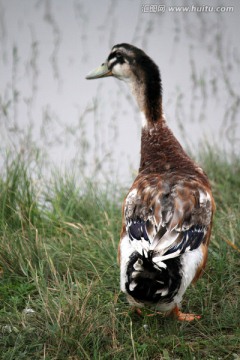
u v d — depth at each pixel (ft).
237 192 42.70
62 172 45.16
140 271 25.86
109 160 51.72
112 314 28.45
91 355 26.99
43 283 31.01
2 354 26.55
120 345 27.40
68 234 37.45
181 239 27.43
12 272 33.19
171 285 26.21
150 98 34.96
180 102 61.21
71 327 27.25
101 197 42.63
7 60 68.18
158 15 77.82
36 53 69.67
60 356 26.53
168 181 29.53
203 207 28.96
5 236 34.65
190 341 28.40
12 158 42.60
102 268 33.96
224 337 28.04
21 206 38.70
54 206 40.45
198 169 32.09
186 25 75.82
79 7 80.69
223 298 31.17
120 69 37.14
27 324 28.43
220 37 72.90
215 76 65.57
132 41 72.74
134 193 29.35
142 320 29.96
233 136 54.80
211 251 34.68
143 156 34.55
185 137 55.01
